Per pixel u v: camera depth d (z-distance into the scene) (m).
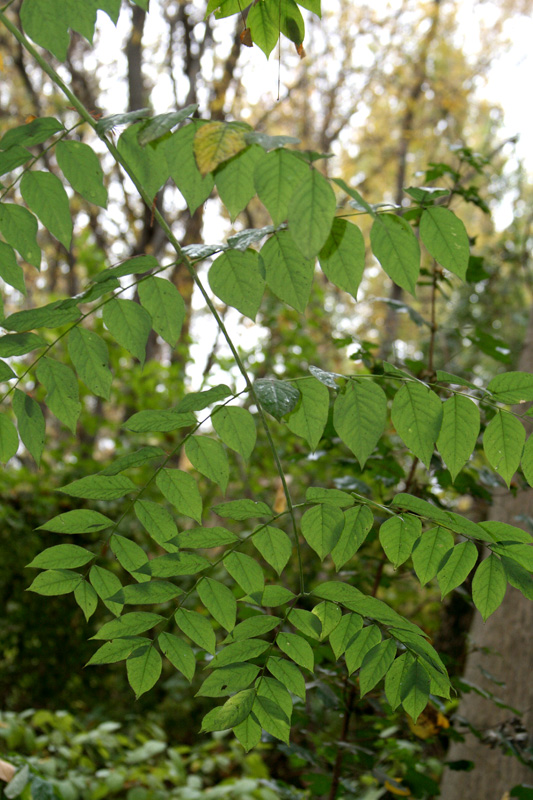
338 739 1.16
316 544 0.63
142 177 0.58
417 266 0.57
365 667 0.64
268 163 0.51
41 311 0.58
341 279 0.57
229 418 0.61
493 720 1.46
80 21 0.58
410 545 0.63
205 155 0.50
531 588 0.60
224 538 0.62
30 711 1.88
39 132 0.57
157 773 1.79
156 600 0.63
